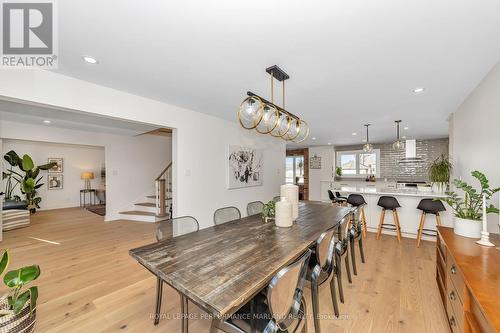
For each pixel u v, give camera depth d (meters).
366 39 1.65
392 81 2.45
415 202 4.01
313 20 1.44
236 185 4.68
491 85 2.17
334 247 1.91
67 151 7.31
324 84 2.53
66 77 2.32
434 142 6.83
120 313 1.95
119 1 1.27
